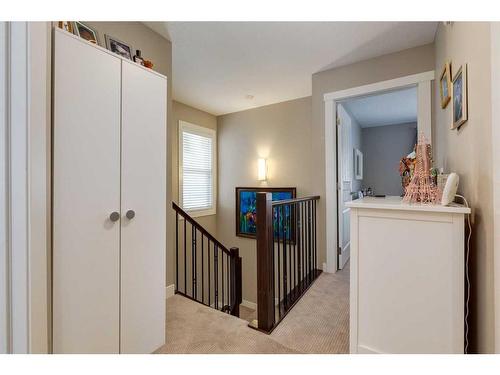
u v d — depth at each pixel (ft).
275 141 13.29
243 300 14.12
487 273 3.27
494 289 2.95
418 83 7.68
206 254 14.17
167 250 7.56
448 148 5.91
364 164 18.26
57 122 3.42
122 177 4.29
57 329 3.45
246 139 14.30
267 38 7.32
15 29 2.70
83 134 3.72
